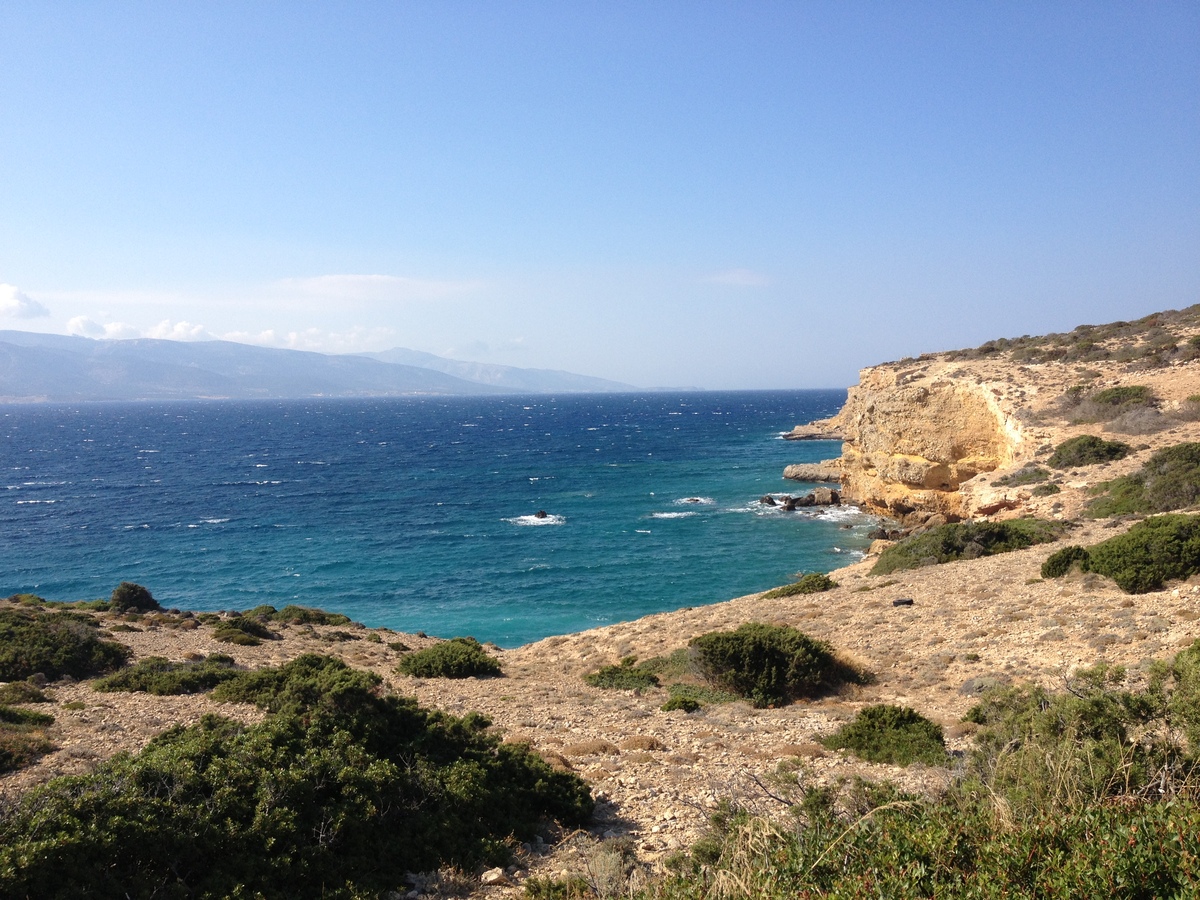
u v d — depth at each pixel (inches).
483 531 2827.3
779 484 3700.8
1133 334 2645.2
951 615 993.5
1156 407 1829.5
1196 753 303.3
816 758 567.5
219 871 328.8
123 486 4202.8
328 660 829.8
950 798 330.0
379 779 414.3
